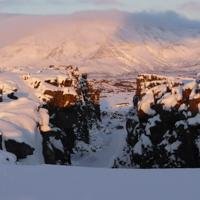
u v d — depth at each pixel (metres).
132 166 92.50
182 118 83.31
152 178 24.55
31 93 100.31
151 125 86.88
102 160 107.56
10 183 23.05
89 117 128.50
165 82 97.44
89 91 133.75
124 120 144.88
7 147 67.25
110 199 20.27
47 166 28.28
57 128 92.94
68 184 22.78
